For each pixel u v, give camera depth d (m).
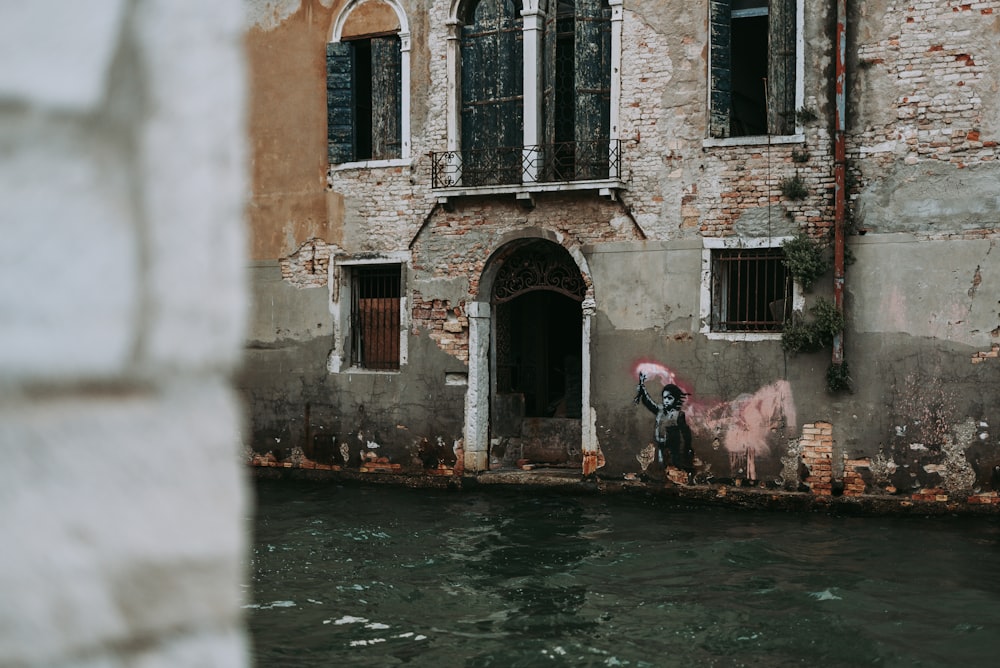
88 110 1.17
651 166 13.31
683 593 8.73
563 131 14.42
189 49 1.24
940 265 11.88
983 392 11.70
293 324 15.52
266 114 15.70
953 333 11.83
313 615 8.22
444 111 14.60
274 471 15.52
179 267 1.23
